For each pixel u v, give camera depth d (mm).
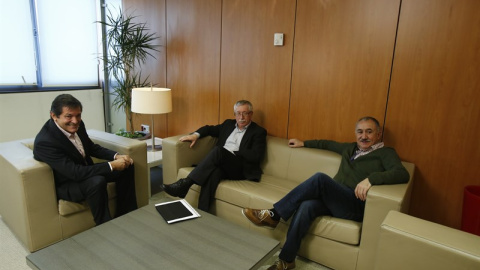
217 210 2426
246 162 2582
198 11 3217
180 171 2621
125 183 2350
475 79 2012
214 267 1339
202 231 1627
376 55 2328
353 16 2369
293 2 2613
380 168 2041
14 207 2049
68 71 4109
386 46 2279
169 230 1622
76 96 4184
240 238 1579
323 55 2547
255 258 1420
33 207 1922
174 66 3553
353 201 1918
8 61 3553
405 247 1247
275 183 2463
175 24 3434
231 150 2742
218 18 3084
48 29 3824
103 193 2078
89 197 2031
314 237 1950
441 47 2090
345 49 2443
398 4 2189
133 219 1721
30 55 3717
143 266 1324
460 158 2131
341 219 1899
